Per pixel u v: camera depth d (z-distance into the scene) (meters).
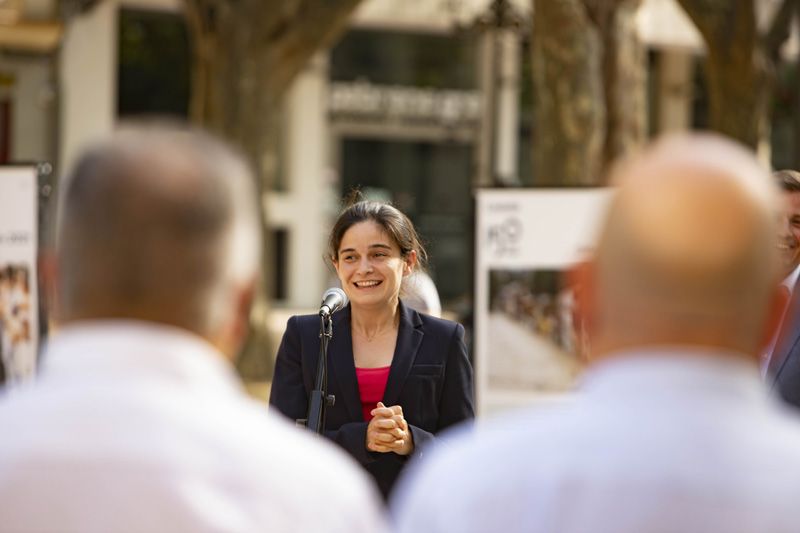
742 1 21.81
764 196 2.55
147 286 2.61
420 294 8.59
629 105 19.95
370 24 36.25
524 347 10.15
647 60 41.00
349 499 2.62
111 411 2.53
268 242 22.45
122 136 2.71
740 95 22.06
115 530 2.45
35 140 30.97
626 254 2.55
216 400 2.63
